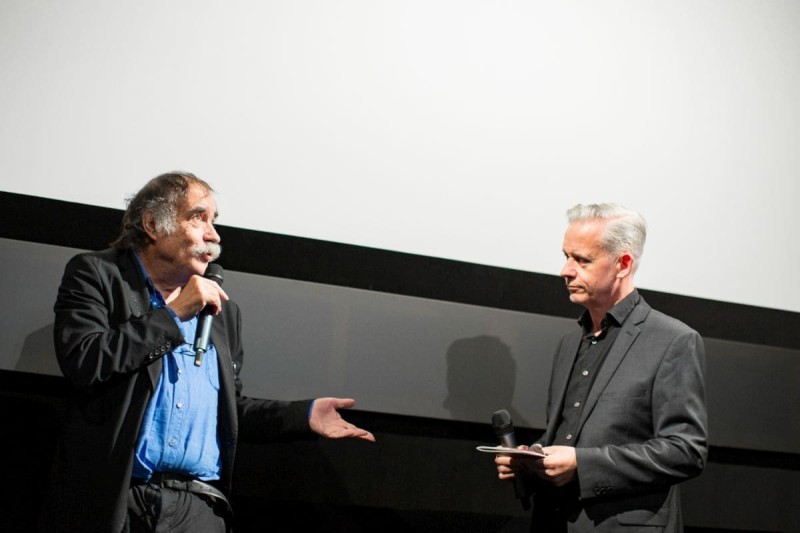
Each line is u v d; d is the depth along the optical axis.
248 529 2.31
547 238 2.57
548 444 2.05
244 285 2.28
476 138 2.52
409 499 2.41
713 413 2.64
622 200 2.64
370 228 2.40
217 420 1.94
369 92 2.43
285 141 2.35
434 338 2.43
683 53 2.77
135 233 1.95
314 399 2.09
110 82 2.22
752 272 2.76
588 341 2.12
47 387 2.18
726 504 2.65
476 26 2.55
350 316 2.36
